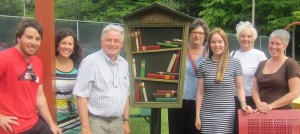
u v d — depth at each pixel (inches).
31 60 130.4
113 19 1114.7
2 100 124.7
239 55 190.1
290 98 154.2
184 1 1177.4
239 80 164.1
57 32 163.0
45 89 146.0
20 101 126.0
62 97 161.6
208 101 163.5
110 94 146.3
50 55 145.3
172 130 193.6
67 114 163.3
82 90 145.4
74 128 165.6
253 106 184.2
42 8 144.5
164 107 172.7
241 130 156.3
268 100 159.6
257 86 165.2
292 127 153.9
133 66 173.0
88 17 1175.6
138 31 173.9
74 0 1193.4
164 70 176.1
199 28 184.7
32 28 126.3
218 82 160.6
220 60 161.5
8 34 355.6
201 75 165.3
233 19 1051.9
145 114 256.2
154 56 176.1
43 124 133.1
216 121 161.5
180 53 174.6
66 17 1189.1
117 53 149.3
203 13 1085.1
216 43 160.2
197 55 187.0
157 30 175.5
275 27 1020.5
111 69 147.4
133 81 172.6
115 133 149.7
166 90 175.2
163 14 171.6
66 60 164.4
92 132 145.8
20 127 126.0
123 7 1133.1
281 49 157.3
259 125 155.4
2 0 1230.3
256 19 1071.0
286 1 1023.6
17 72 125.0
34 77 129.4
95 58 146.1
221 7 1072.8
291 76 154.9
